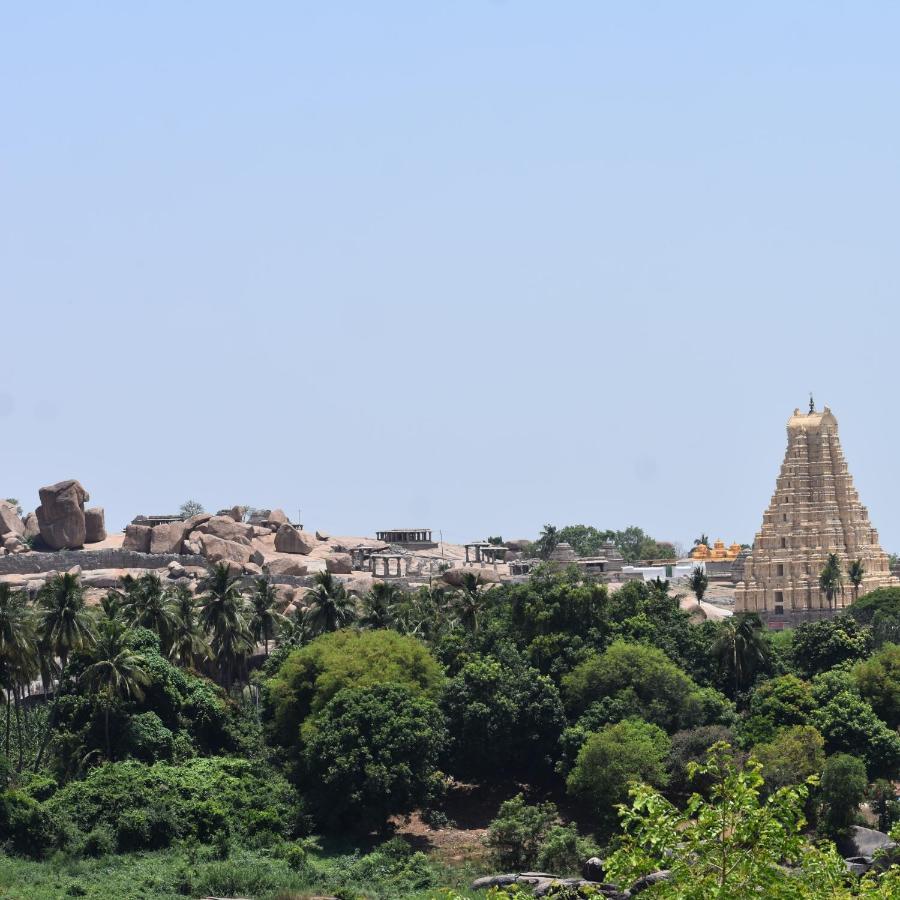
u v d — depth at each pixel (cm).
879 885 14125
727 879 12569
